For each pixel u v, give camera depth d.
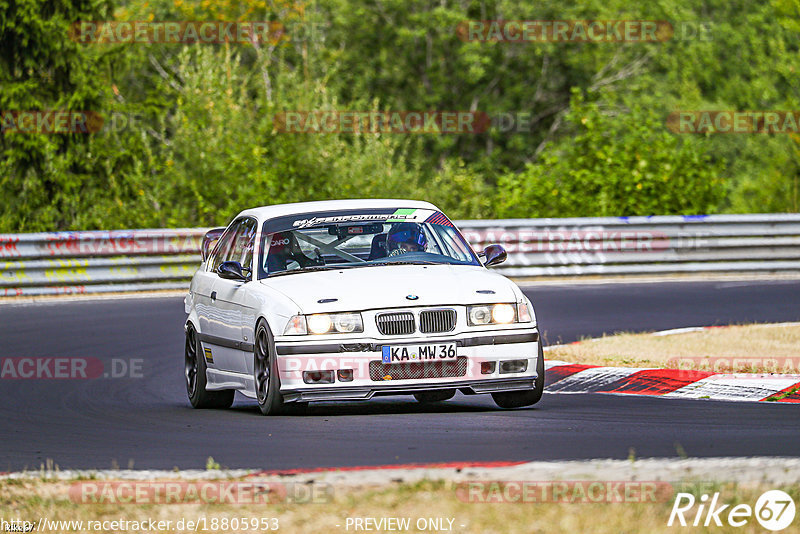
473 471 23.33
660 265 81.69
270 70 147.38
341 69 160.88
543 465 23.86
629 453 25.81
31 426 34.66
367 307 32.41
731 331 51.47
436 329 32.56
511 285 34.28
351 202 38.66
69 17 106.56
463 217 106.56
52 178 103.12
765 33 183.50
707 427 29.97
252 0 149.38
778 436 28.16
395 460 25.83
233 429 31.62
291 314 32.53
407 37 158.88
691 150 99.12
